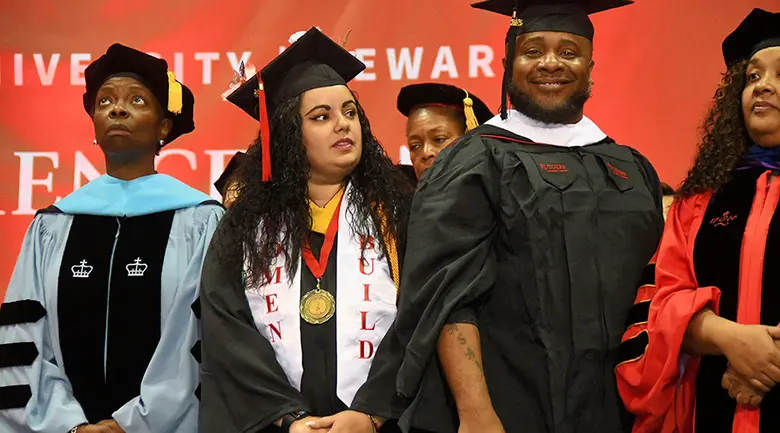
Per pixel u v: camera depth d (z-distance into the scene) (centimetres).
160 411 344
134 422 343
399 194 354
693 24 531
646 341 297
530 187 312
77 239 376
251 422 314
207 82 550
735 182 309
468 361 298
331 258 338
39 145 551
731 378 287
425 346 295
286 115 349
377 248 339
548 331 302
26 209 548
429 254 304
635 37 534
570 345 303
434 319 299
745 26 314
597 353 303
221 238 344
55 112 553
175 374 353
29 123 552
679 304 293
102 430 345
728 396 294
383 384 318
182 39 554
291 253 337
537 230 307
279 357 326
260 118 352
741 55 319
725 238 301
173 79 395
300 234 339
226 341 324
